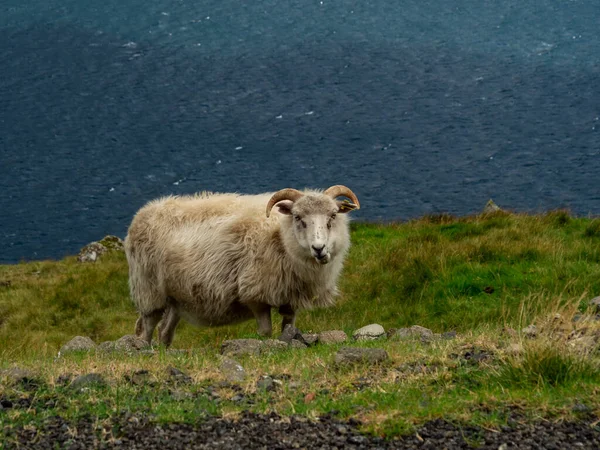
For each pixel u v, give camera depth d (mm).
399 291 17375
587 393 7059
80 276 23094
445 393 7367
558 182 95438
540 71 157000
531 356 7648
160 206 13609
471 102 141000
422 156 112188
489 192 92938
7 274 26266
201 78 164750
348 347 8758
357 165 109688
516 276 16469
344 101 147250
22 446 6434
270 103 147625
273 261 12148
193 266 12789
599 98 136625
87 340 11727
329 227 11703
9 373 8211
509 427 6500
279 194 11781
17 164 113125
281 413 6973
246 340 10430
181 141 125250
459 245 18859
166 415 6875
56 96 150875
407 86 154500
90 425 6820
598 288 15219
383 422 6590
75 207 93750
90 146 122375
